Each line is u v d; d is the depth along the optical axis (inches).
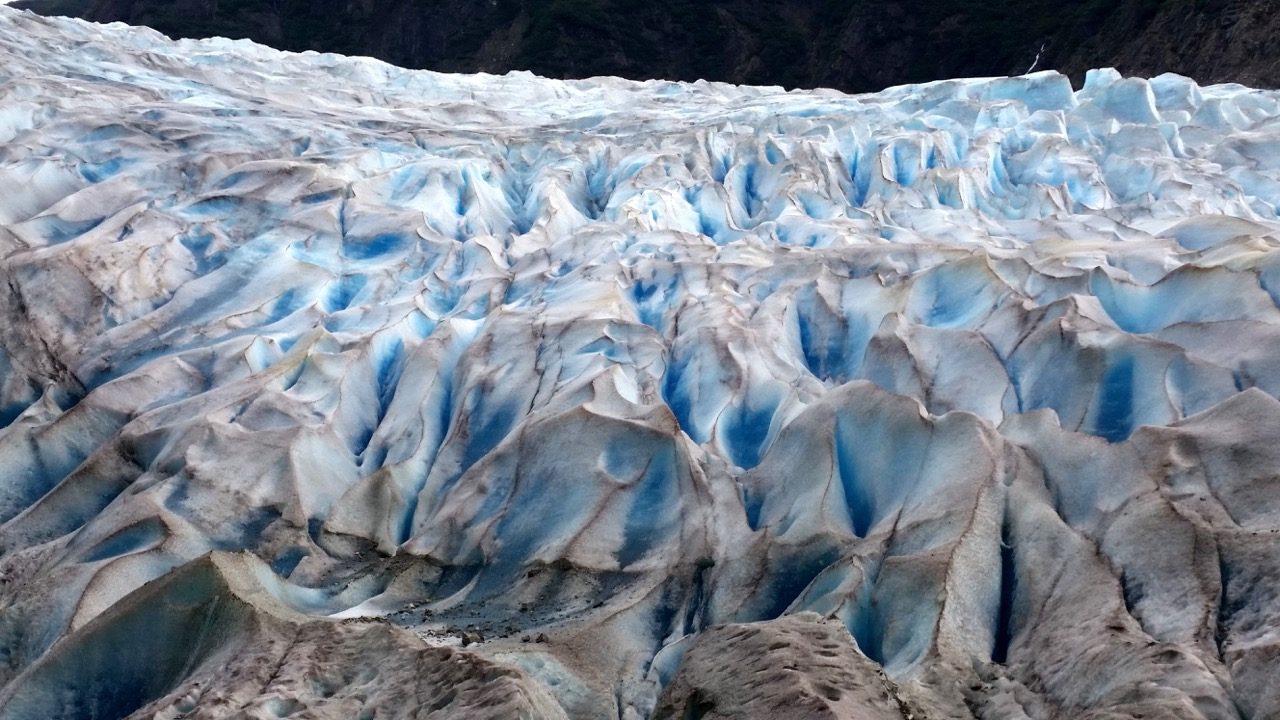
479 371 502.3
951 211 701.9
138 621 343.9
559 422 437.4
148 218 630.5
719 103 1082.1
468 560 409.4
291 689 290.0
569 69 2628.0
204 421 467.8
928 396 446.9
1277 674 259.4
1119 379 426.3
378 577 407.8
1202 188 724.0
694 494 405.1
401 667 296.0
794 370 488.7
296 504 435.2
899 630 330.3
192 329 557.0
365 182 697.0
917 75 2471.7
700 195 737.0
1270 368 395.9
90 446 494.3
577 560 388.2
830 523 377.1
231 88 930.7
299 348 523.2
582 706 316.8
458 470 459.5
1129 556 326.3
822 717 250.8
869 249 587.8
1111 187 796.6
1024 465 378.0
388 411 500.4
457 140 824.3
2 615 394.6
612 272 585.3
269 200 664.4
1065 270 516.7
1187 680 263.4
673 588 375.9
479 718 258.1
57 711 331.6
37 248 600.1
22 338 552.4
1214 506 333.1
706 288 563.5
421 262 625.3
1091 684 280.7
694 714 285.7
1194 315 459.8
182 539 414.0
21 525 452.8
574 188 769.6
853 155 833.5
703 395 479.8
